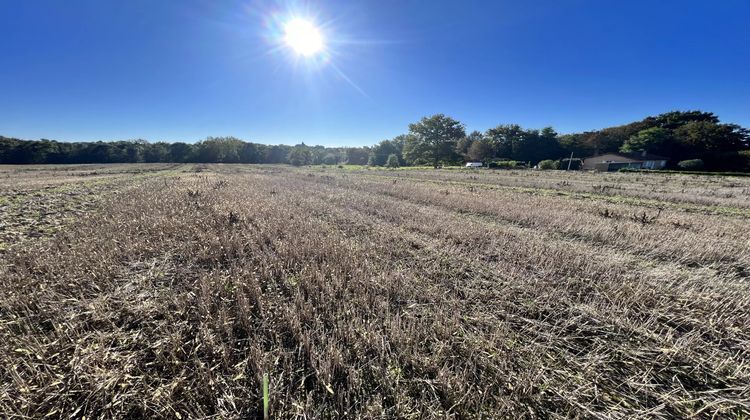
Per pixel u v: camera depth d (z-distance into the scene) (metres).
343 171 35.47
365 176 24.31
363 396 1.96
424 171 34.94
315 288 3.26
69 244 4.73
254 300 3.07
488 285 3.59
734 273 4.04
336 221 6.86
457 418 1.84
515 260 4.39
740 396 2.00
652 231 5.88
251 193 10.89
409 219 7.04
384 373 2.11
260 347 2.37
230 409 1.85
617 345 2.51
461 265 4.18
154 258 4.18
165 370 2.14
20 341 2.33
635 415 1.85
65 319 2.66
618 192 12.98
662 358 2.34
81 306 2.89
